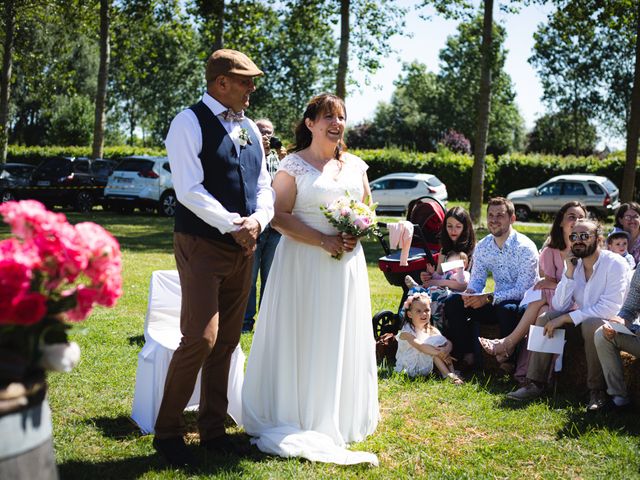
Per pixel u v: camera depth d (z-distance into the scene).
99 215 19.73
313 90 57.97
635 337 4.25
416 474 3.52
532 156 30.48
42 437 2.26
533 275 5.29
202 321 3.53
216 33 20.00
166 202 19.67
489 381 5.12
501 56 18.20
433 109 66.62
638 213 6.16
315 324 3.89
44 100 29.70
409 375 5.17
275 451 3.71
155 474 3.37
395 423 4.20
